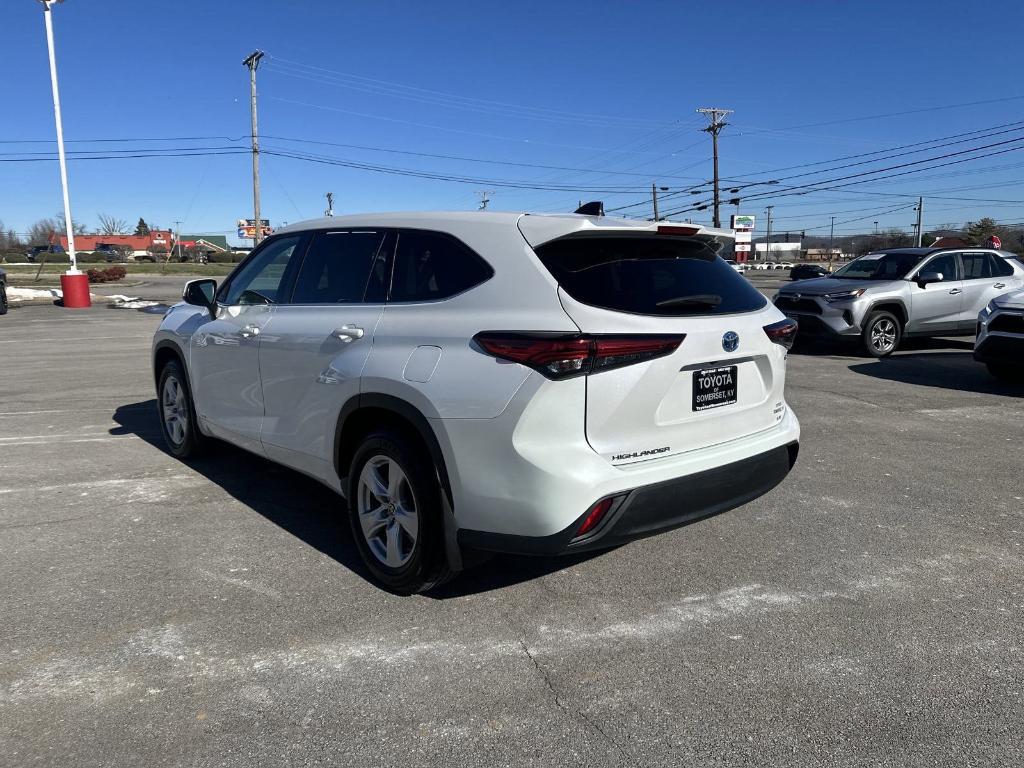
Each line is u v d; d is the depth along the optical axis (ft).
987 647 10.00
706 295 11.07
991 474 17.79
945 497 16.11
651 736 8.17
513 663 9.59
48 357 38.17
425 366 10.52
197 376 16.92
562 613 10.93
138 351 40.81
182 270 203.10
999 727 8.31
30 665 9.48
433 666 9.52
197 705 8.68
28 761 7.71
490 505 9.83
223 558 12.78
